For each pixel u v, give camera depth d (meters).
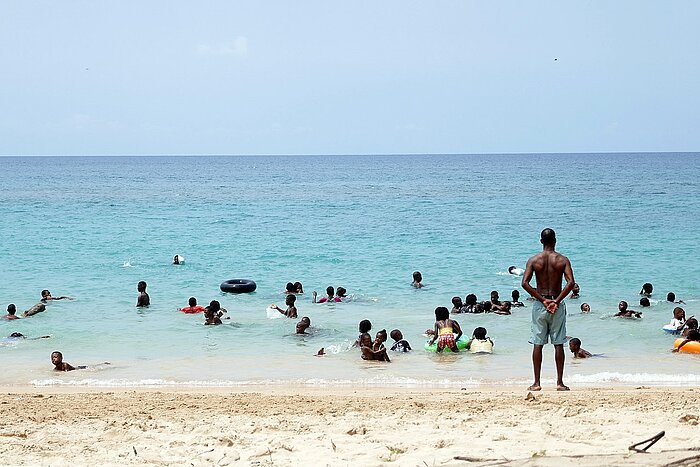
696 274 26.45
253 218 49.16
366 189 87.00
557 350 11.55
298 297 23.16
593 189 79.75
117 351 16.23
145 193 78.75
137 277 26.66
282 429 8.57
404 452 7.30
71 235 38.88
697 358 15.30
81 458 7.28
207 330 18.42
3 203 62.28
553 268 11.30
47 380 13.58
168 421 9.16
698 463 5.81
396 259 30.77
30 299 22.64
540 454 6.80
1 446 7.75
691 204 57.09
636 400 10.21
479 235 38.47
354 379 13.60
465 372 14.14
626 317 19.62
